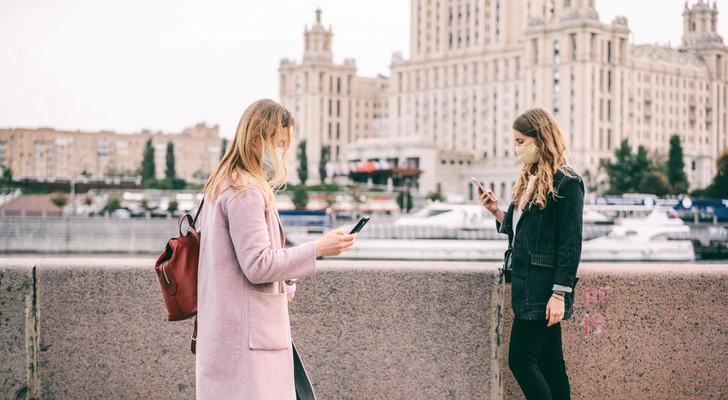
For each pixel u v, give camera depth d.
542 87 127.56
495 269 4.10
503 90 135.50
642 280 4.14
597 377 4.13
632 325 4.14
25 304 4.02
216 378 2.79
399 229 36.16
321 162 138.38
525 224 3.56
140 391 4.07
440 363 4.09
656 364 4.15
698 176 133.62
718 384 4.18
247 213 2.78
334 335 4.07
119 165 184.62
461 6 144.00
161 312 4.07
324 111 166.25
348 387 4.08
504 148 135.38
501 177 126.56
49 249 51.34
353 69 171.12
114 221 52.38
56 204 77.06
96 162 182.25
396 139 130.50
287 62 174.88
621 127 129.25
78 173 180.12
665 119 141.12
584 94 122.44
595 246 36.84
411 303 4.08
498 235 36.00
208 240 2.87
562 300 3.45
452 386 4.09
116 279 4.05
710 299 4.17
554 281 3.45
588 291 4.11
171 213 67.00
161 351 4.08
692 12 160.62
